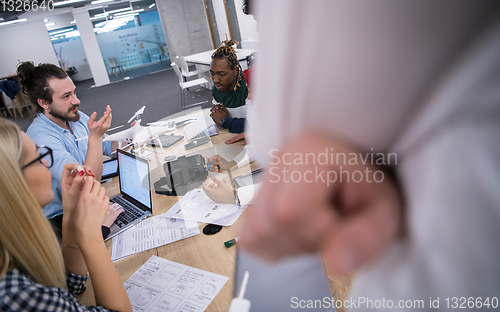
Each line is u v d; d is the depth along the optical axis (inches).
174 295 36.2
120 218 52.7
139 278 39.6
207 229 45.2
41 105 67.0
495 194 3.3
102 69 451.8
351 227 3.5
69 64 466.3
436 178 3.6
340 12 3.5
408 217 3.7
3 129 30.0
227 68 82.4
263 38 4.0
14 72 428.8
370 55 3.5
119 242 47.1
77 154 70.7
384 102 3.6
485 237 3.5
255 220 3.6
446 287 3.7
